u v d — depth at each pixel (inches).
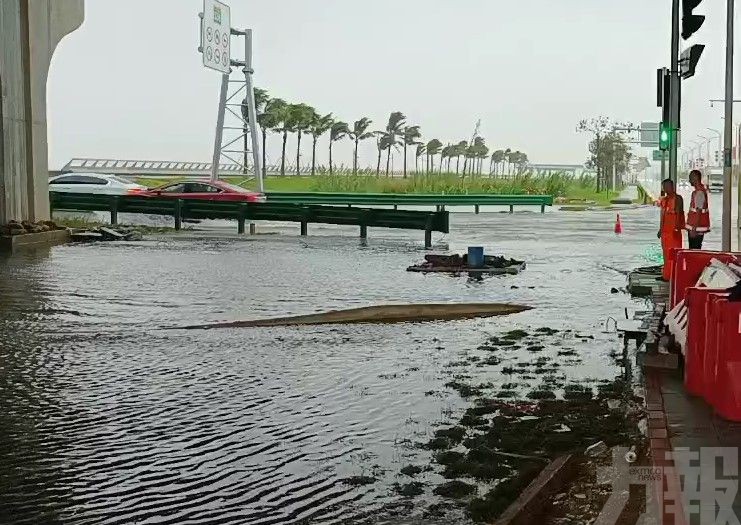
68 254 906.1
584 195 3058.6
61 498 229.1
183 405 319.3
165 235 1192.2
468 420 297.9
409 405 319.0
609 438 276.5
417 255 921.5
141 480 242.2
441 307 541.6
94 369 376.5
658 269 709.9
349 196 1882.4
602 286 669.9
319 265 812.0
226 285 660.1
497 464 253.1
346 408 315.6
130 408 314.8
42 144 1087.6
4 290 626.2
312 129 3528.5
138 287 645.9
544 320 510.9
